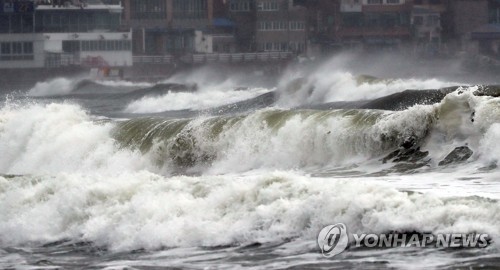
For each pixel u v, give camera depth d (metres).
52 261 54.22
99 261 53.12
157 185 61.06
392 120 74.06
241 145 84.19
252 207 54.97
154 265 50.81
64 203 61.66
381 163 72.94
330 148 77.31
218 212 55.81
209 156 86.81
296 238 51.84
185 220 55.78
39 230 61.16
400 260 47.19
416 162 71.00
